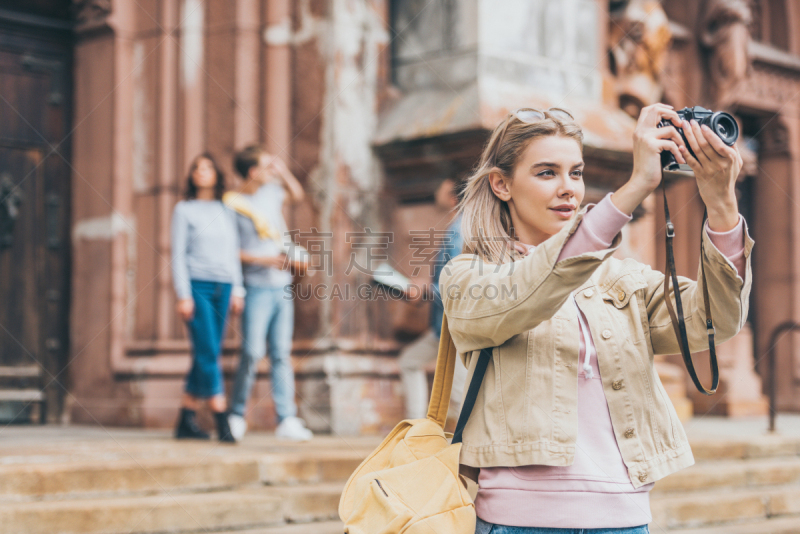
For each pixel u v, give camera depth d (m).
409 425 2.27
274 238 6.97
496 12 8.17
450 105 7.94
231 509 4.88
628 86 9.66
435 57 8.34
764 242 12.34
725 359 11.09
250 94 8.29
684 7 11.32
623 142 8.46
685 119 1.88
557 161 2.09
